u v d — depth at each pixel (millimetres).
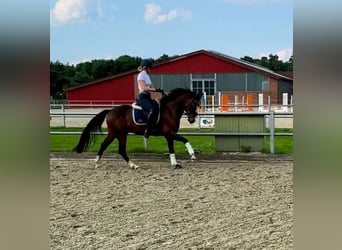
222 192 5312
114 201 4926
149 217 4234
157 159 7906
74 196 5148
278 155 8133
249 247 3320
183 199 4992
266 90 29297
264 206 4602
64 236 3625
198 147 9516
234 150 8602
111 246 3383
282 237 3543
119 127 7047
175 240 3535
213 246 3357
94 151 9070
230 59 29469
